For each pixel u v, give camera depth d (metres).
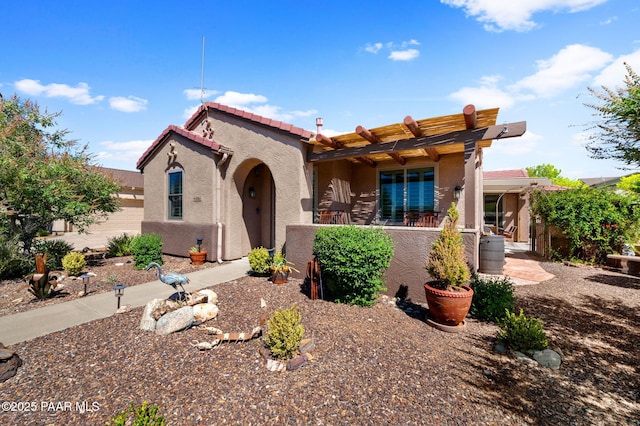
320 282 6.55
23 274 8.73
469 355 4.14
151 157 13.10
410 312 5.84
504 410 3.03
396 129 7.33
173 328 4.70
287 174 8.92
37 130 11.53
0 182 8.48
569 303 6.29
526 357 4.07
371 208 12.15
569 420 2.91
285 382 3.44
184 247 11.55
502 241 8.42
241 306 5.97
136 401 3.11
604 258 10.12
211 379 3.49
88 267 9.77
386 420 2.86
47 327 4.97
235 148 10.38
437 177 10.71
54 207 9.58
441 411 2.99
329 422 2.83
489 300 5.41
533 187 14.02
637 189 12.52
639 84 4.43
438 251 5.25
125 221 25.34
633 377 3.68
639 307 6.09
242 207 11.29
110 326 5.00
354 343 4.40
